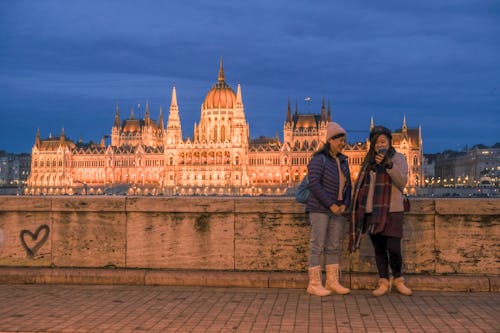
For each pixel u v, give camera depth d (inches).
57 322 450.9
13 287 583.8
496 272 586.6
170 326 439.5
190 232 614.9
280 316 466.3
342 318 459.8
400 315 468.4
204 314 473.4
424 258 594.6
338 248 550.9
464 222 590.2
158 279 593.9
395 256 538.6
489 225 587.5
